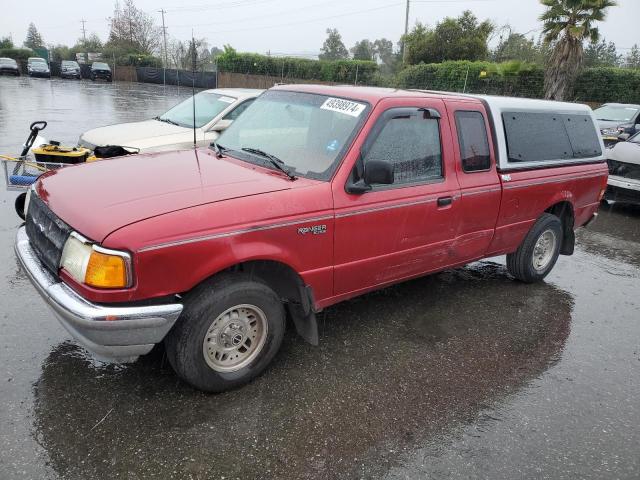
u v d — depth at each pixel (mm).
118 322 2723
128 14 63906
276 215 3191
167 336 3098
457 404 3406
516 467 2891
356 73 34312
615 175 9492
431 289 5277
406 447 2969
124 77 50812
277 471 2715
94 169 3650
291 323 4305
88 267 2715
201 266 2932
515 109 4895
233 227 3014
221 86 42969
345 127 3688
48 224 3131
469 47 33906
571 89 22953
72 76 45438
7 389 3164
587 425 3307
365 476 2732
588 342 4422
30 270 3125
